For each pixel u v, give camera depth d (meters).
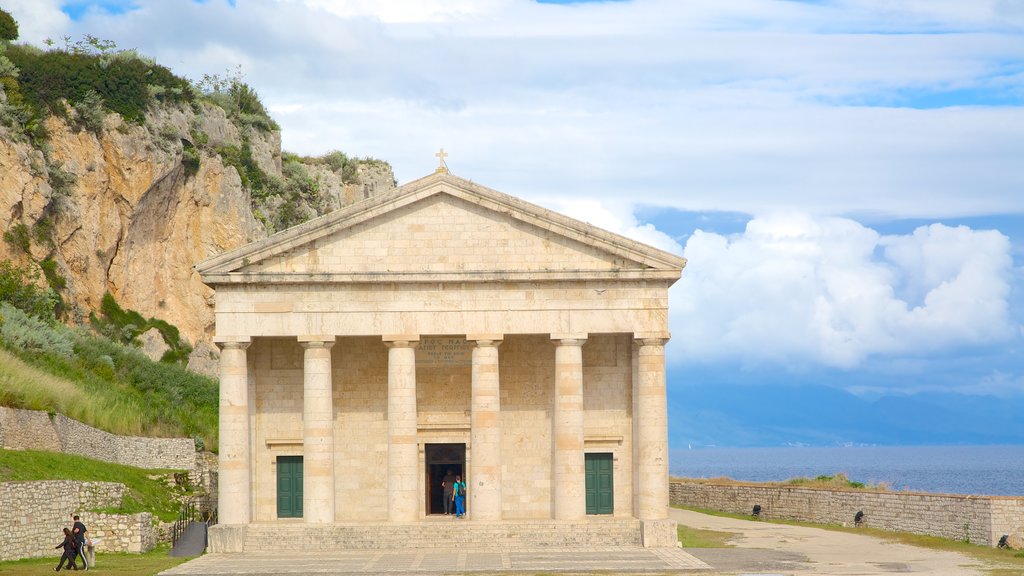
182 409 89.44
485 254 61.59
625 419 66.44
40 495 53.41
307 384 61.16
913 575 48.44
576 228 61.31
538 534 60.09
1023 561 53.06
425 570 50.62
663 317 61.75
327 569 51.16
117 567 50.72
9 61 104.06
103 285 105.06
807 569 50.78
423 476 66.44
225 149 124.31
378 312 61.31
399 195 61.31
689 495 88.44
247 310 61.03
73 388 72.88
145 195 110.06
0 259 94.12
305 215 139.75
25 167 97.69
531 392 66.88
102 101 108.50
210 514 67.94
